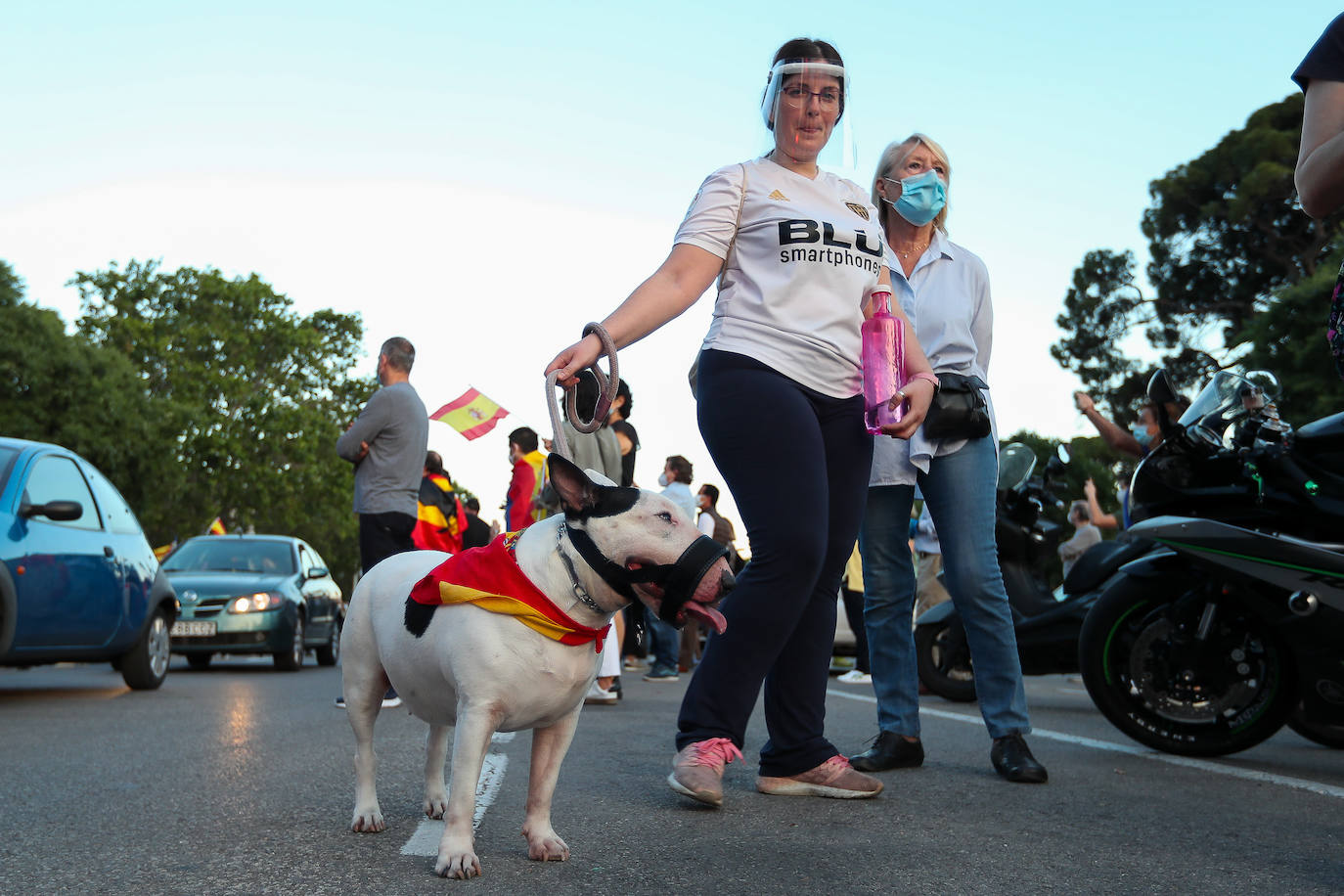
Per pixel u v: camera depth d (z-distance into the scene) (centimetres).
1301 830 368
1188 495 528
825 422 416
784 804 402
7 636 757
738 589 399
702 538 293
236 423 5003
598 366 350
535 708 300
